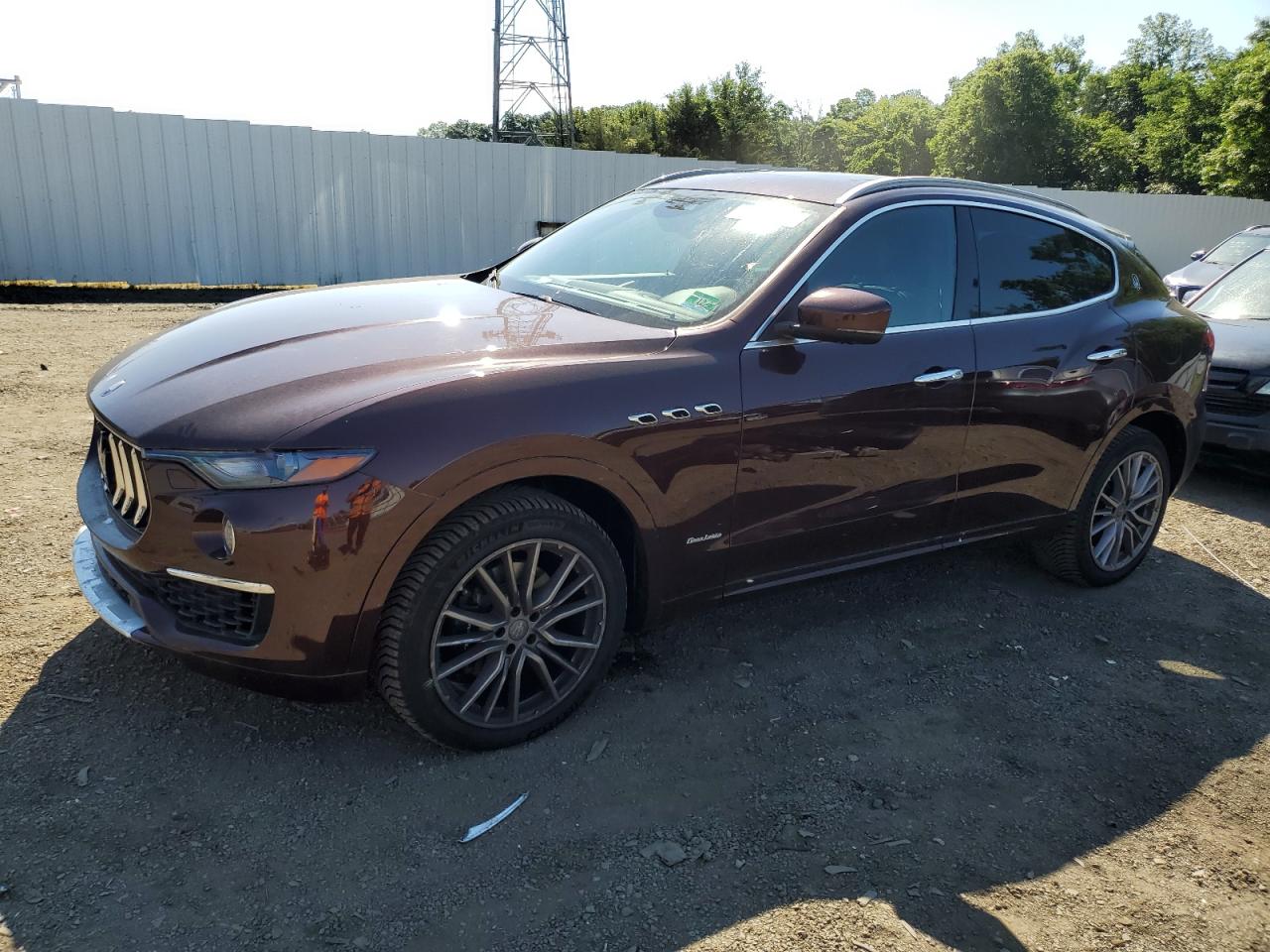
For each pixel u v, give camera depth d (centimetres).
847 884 251
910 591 442
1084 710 350
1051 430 404
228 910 226
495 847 255
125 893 228
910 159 6706
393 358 284
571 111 3738
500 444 265
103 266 1352
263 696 312
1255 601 461
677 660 361
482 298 360
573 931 229
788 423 324
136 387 288
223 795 266
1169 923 247
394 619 265
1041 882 259
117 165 1326
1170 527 566
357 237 1515
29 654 323
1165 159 5394
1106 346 419
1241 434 603
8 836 242
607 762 296
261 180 1424
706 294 339
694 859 256
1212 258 1132
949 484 378
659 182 446
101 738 284
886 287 358
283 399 261
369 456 250
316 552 247
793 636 389
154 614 266
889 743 319
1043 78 4647
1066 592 455
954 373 365
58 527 429
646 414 292
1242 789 309
